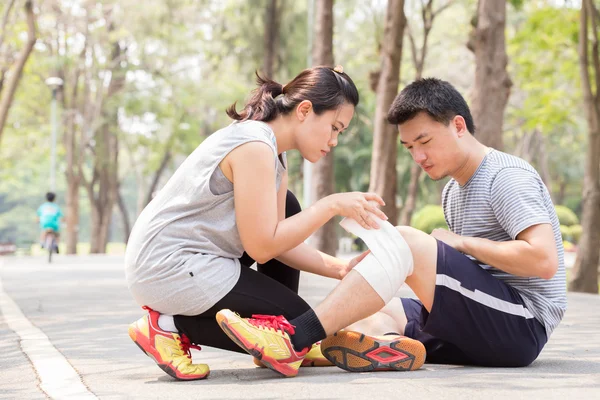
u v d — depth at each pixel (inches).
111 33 1171.9
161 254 123.0
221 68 1259.8
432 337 135.6
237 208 122.9
